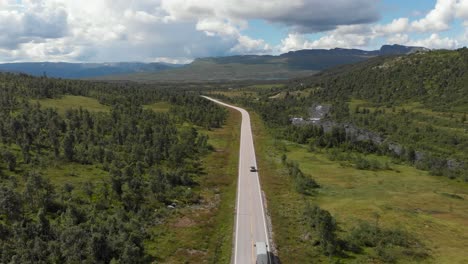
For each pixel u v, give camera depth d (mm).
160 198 71125
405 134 159875
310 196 83625
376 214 72938
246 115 197750
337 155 122625
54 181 70938
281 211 71125
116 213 60062
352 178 101188
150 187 72188
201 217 66375
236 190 82125
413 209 78312
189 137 117500
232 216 67500
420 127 165125
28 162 79062
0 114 108750
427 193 90562
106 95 180750
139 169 82312
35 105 133125
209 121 158750
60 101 155250
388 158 128250
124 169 77000
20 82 170250
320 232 58219
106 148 96062
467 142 141125
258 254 49188
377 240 60406
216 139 134250
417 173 110875
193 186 82500
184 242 56625
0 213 53812
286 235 60594
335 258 54531
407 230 66000
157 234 58312
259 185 86312
